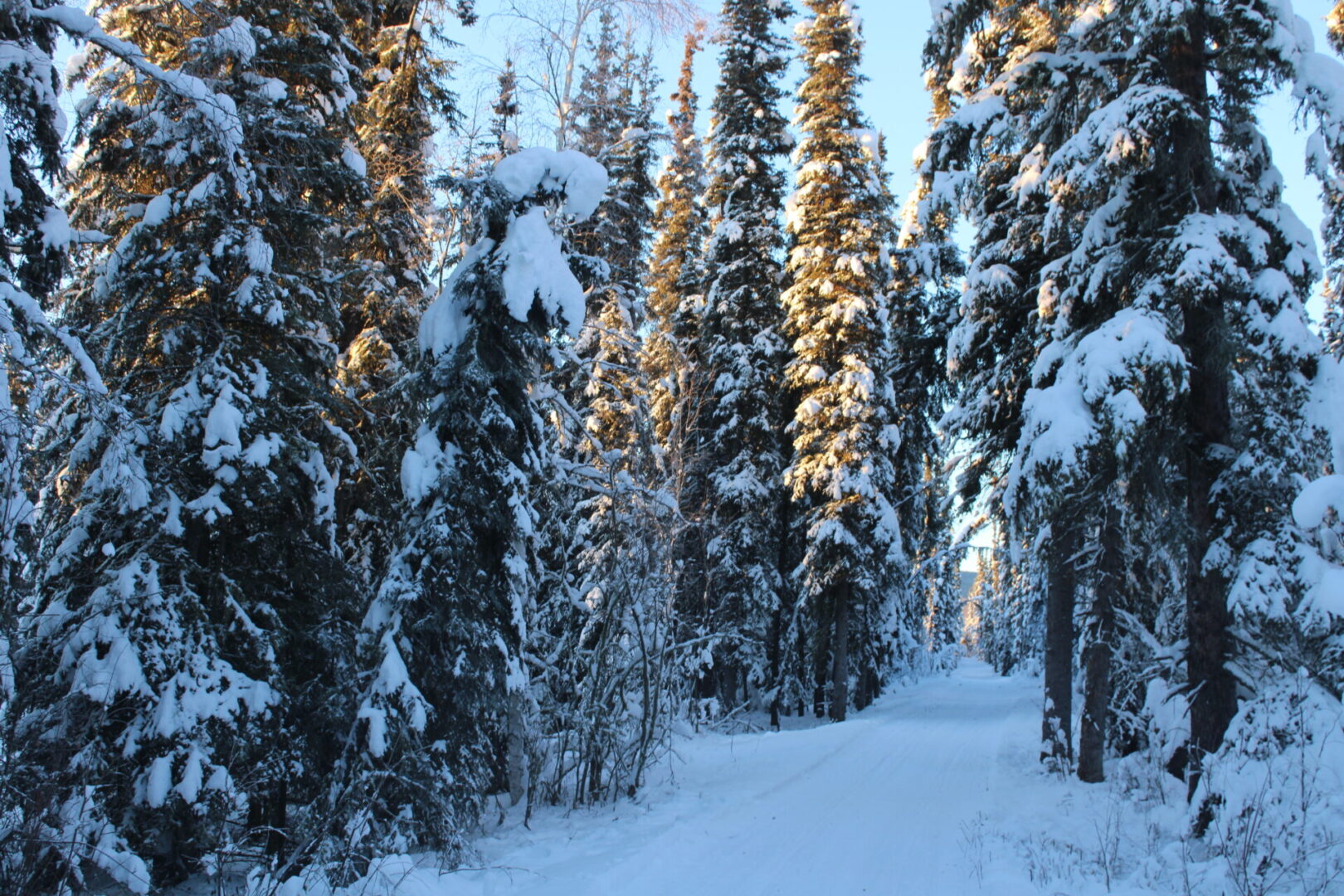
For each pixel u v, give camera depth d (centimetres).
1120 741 1438
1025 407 1030
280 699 865
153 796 750
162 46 1075
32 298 741
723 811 1045
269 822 973
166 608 820
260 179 979
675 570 1435
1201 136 998
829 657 2553
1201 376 996
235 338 922
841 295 2147
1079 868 785
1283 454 940
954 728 2039
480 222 1003
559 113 1248
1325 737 732
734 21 2339
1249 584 884
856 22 2267
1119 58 1096
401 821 845
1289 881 639
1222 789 788
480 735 970
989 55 1538
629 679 1266
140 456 820
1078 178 1051
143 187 1034
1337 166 913
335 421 1112
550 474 1128
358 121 1342
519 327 978
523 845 892
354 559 1244
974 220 1606
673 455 1579
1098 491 1073
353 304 1318
